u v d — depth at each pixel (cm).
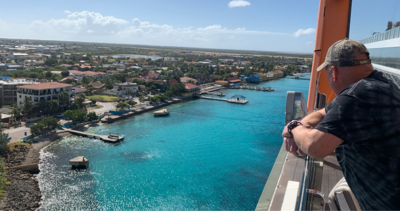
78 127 5209
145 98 7900
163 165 3666
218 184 3183
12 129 4678
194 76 11506
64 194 2883
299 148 204
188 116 6388
